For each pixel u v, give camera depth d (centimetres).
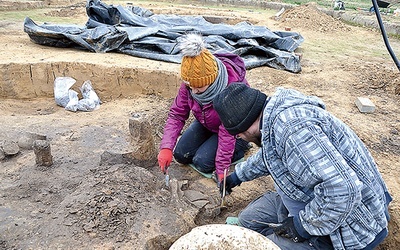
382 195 212
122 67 545
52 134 405
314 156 185
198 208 311
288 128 188
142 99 543
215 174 354
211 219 318
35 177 327
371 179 205
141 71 543
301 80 604
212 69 283
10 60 543
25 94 545
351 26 1132
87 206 285
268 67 650
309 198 212
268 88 562
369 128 455
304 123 187
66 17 1109
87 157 359
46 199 301
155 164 374
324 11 1305
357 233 207
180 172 374
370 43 912
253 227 274
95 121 455
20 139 376
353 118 479
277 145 195
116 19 690
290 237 224
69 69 548
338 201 187
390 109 514
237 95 199
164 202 303
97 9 681
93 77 549
